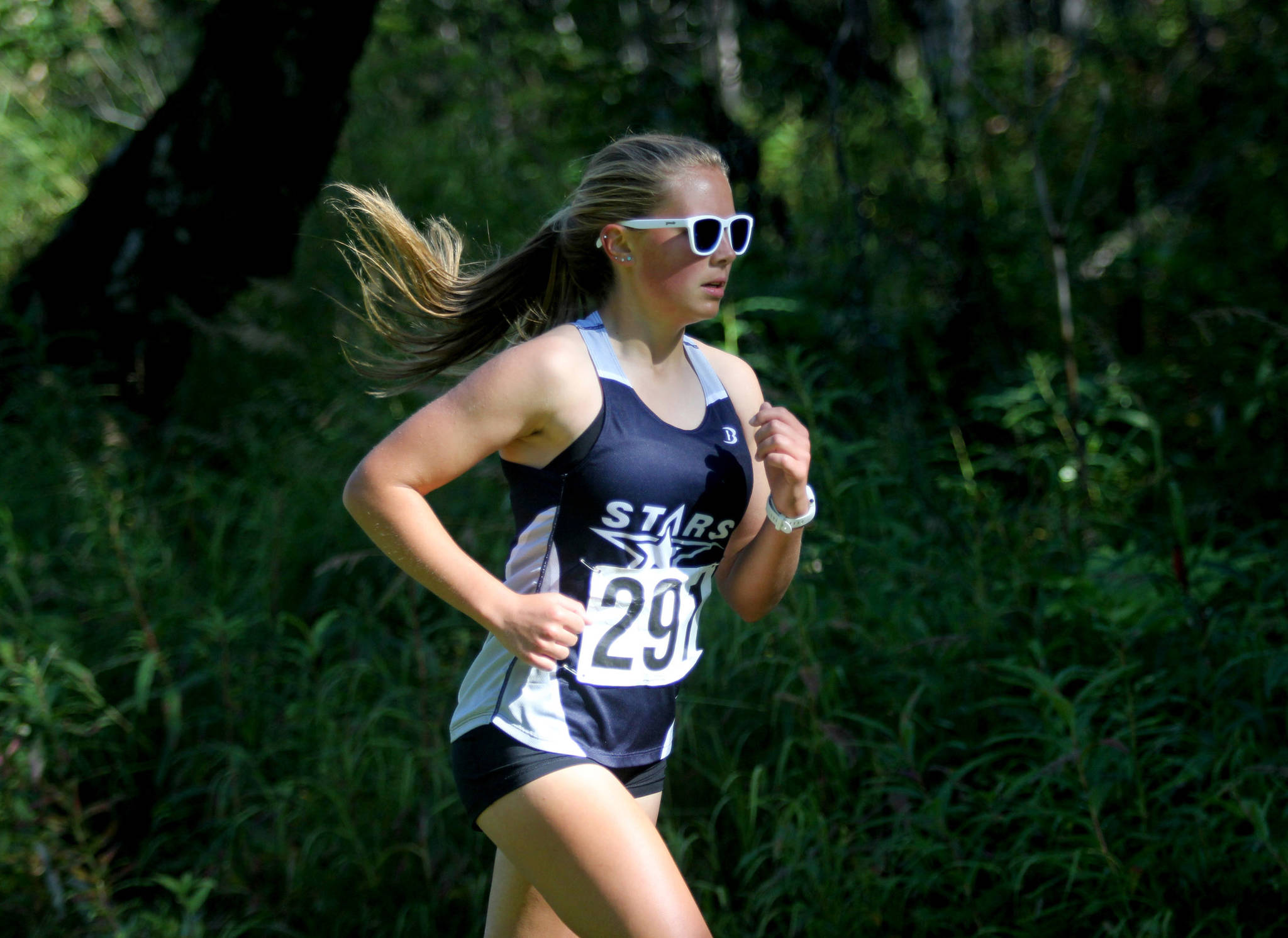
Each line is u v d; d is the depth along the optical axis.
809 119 20.25
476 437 6.11
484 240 19.33
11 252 19.83
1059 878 8.30
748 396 6.94
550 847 6.12
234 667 10.94
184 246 16.11
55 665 10.70
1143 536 11.76
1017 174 20.31
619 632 6.41
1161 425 15.04
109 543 12.16
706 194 6.31
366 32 16.08
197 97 15.72
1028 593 11.09
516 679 6.35
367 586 12.40
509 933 6.77
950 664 10.21
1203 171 19.69
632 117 19.23
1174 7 23.08
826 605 10.97
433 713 10.36
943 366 16.31
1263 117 19.17
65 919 9.08
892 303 16.98
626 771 6.66
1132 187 18.64
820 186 20.06
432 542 6.16
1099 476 13.20
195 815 10.59
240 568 12.91
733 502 6.56
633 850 6.06
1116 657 9.62
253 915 9.26
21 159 22.19
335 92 16.20
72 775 10.27
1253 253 17.52
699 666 10.59
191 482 13.33
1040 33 23.73
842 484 11.38
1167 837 8.24
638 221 6.28
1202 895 8.11
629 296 6.48
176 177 15.88
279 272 16.97
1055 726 8.77
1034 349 17.06
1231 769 8.50
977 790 9.59
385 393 7.63
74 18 22.95
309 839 9.31
